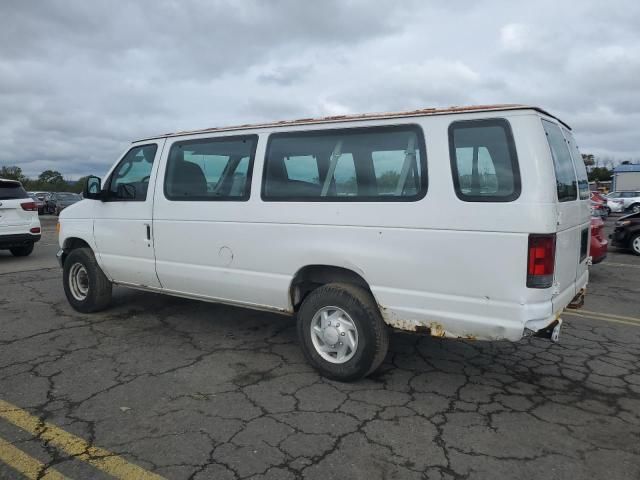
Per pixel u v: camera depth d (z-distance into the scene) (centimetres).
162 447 296
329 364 388
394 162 358
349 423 326
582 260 415
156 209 484
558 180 336
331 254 377
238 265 431
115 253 529
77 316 568
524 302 313
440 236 335
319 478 267
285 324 540
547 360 443
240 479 266
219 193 445
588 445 302
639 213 1175
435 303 342
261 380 393
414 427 321
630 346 481
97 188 522
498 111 325
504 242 315
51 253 1166
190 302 629
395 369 419
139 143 518
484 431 318
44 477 266
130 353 450
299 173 400
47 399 357
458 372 414
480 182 325
